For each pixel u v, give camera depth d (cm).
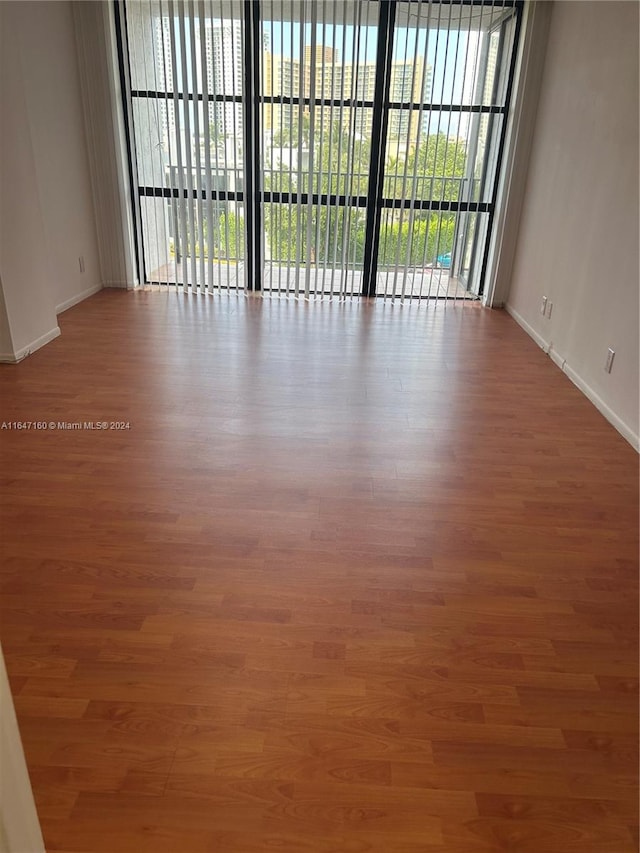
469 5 450
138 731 141
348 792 130
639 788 133
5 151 338
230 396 329
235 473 254
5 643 164
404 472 260
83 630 169
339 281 540
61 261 466
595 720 149
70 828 121
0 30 326
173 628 171
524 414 323
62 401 316
